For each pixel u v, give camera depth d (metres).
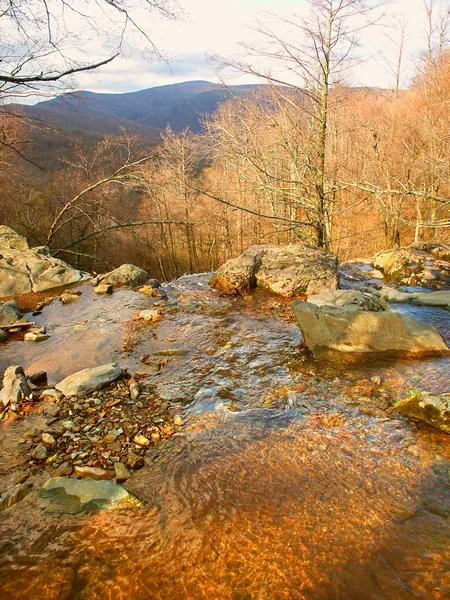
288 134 9.34
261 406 3.76
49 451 3.17
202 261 25.06
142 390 4.08
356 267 9.73
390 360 4.52
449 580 2.09
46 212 19.38
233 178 20.70
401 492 2.69
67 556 2.30
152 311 6.23
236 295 7.09
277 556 2.26
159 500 2.68
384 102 20.88
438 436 3.24
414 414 3.50
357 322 4.69
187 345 5.15
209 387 4.12
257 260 7.53
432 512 2.53
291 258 7.42
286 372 4.39
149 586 2.12
